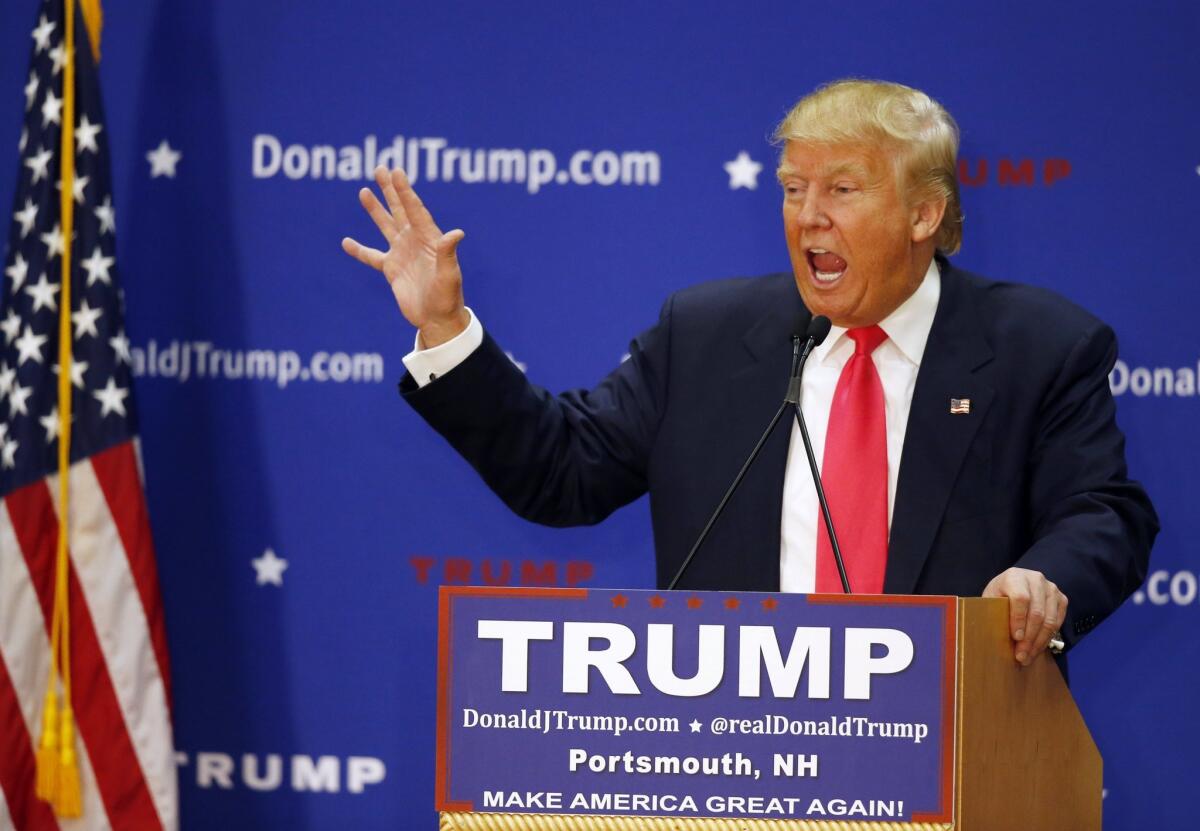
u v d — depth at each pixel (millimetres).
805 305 8477
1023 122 12375
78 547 11805
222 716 12742
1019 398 8273
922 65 12430
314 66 12664
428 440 12711
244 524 12742
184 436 12781
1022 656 5824
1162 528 12297
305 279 12719
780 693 5672
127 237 12773
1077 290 12359
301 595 12742
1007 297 8695
